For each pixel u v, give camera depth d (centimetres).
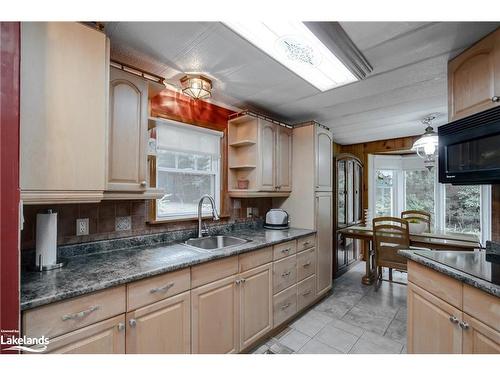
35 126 107
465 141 137
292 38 140
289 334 214
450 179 148
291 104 247
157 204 205
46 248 129
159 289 134
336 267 361
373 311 257
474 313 109
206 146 246
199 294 154
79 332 106
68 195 117
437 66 170
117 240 176
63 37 115
